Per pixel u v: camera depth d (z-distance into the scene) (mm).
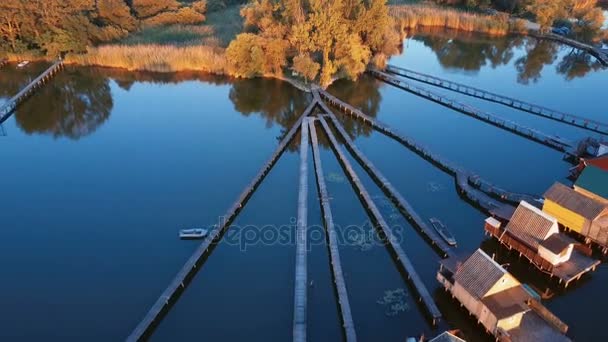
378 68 93375
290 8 85125
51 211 51000
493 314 34094
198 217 49906
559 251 39656
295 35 83938
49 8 94438
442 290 40531
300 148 63344
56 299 39781
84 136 68438
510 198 51781
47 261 43938
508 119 72250
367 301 39688
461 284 37281
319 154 62094
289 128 71875
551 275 41250
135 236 47156
